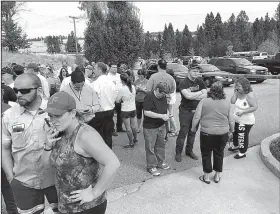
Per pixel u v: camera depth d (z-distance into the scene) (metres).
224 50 49.97
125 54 22.91
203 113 4.15
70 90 4.03
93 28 23.92
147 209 3.67
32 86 2.35
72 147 1.98
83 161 2.00
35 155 2.48
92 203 2.09
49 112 1.93
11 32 34.94
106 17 23.55
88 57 24.58
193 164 5.12
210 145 4.18
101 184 1.96
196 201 3.86
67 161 1.99
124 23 22.83
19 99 2.35
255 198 3.93
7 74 5.23
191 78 5.01
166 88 4.38
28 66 5.20
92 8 24.36
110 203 3.81
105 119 4.78
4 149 2.54
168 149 5.90
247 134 5.19
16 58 28.91
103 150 1.93
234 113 5.23
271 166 4.75
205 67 15.08
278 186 4.25
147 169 4.78
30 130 2.44
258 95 12.24
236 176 4.59
